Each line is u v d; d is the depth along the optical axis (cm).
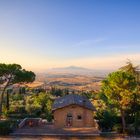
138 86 5262
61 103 5666
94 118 5719
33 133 4806
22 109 6806
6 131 4766
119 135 4738
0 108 6138
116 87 4806
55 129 5103
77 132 4878
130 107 5206
